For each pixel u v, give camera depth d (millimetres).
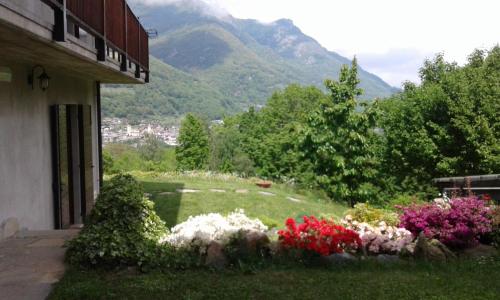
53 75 8516
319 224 6176
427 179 23547
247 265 5266
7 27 3898
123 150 48438
